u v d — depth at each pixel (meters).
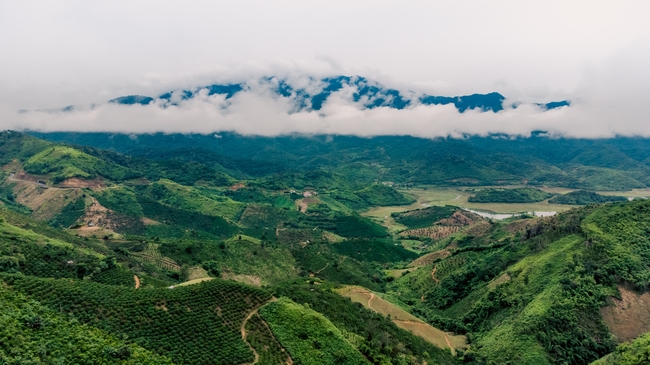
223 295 109.25
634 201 164.50
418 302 184.75
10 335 72.81
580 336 117.88
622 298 128.00
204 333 95.75
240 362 90.38
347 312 125.31
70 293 93.06
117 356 79.19
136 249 195.12
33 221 190.75
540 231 187.12
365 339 108.62
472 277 180.75
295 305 112.06
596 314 124.25
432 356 118.25
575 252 146.12
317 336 100.81
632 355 102.00
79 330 83.25
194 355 88.69
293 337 99.88
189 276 166.50
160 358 83.75
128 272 138.25
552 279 139.88
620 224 151.75
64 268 126.88
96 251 170.62
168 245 199.25
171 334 92.44
